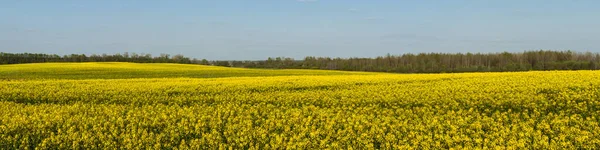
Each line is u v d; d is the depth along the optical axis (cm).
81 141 1377
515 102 1808
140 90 2339
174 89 2370
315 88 2438
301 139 1330
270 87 2461
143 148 1331
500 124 1457
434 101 1878
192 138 1409
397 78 2900
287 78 3125
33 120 1596
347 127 1428
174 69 5022
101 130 1481
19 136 1433
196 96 2158
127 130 1448
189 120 1608
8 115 1706
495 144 1218
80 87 2470
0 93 2234
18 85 2552
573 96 1852
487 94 1986
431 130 1434
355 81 2719
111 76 4025
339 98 2066
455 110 1778
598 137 1293
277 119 1577
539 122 1539
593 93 1938
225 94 2227
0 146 1372
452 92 2098
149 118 1638
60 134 1452
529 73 2989
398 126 1438
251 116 1673
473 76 2861
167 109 1805
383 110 1753
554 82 2267
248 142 1338
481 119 1533
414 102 1917
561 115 1598
